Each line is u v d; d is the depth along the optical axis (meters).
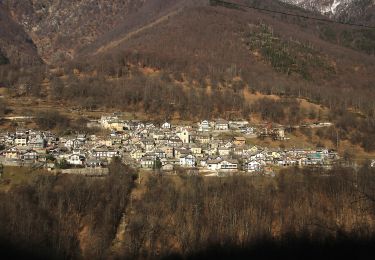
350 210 150.25
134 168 190.88
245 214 146.12
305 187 165.25
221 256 134.00
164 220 145.00
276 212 151.62
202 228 141.00
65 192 150.75
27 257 124.00
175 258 133.62
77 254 134.25
